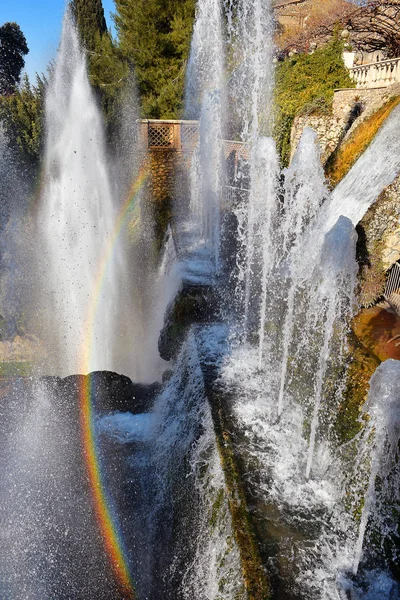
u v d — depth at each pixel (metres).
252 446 4.22
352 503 3.55
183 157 11.69
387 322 5.61
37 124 10.09
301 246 7.19
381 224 6.32
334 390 4.47
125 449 5.93
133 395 7.16
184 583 3.79
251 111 12.97
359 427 3.88
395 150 6.98
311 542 3.28
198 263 8.72
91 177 10.86
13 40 26.80
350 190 7.76
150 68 13.99
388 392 3.05
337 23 12.21
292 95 11.95
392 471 3.22
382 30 13.56
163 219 11.45
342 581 2.99
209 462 4.21
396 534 3.21
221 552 3.41
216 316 6.97
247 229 9.05
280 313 6.34
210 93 11.75
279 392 4.97
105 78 13.41
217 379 5.30
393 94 8.47
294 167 7.58
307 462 4.06
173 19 13.60
